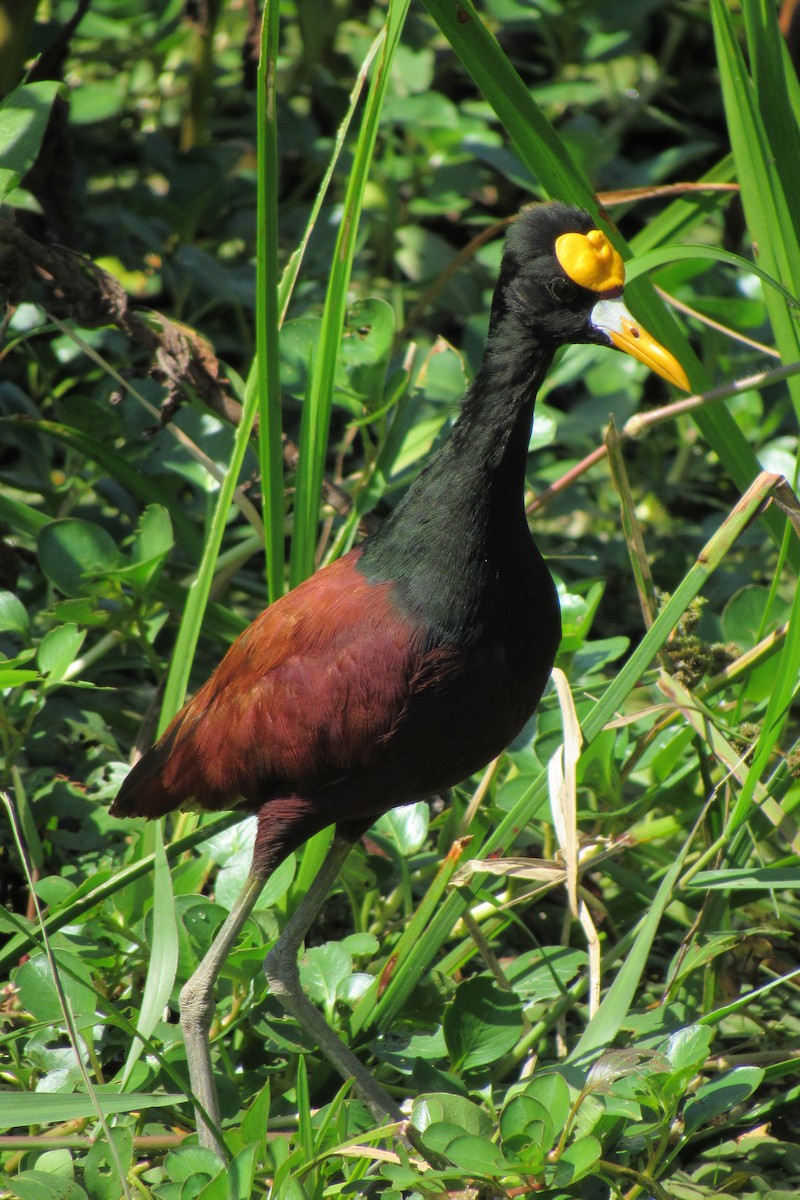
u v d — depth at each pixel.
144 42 12.71
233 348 10.77
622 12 12.80
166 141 11.40
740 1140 5.79
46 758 7.54
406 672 5.14
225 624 7.78
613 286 5.36
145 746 7.31
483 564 5.19
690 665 6.59
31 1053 5.52
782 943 6.97
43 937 5.06
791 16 8.98
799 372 6.24
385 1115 5.43
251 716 5.41
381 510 9.05
